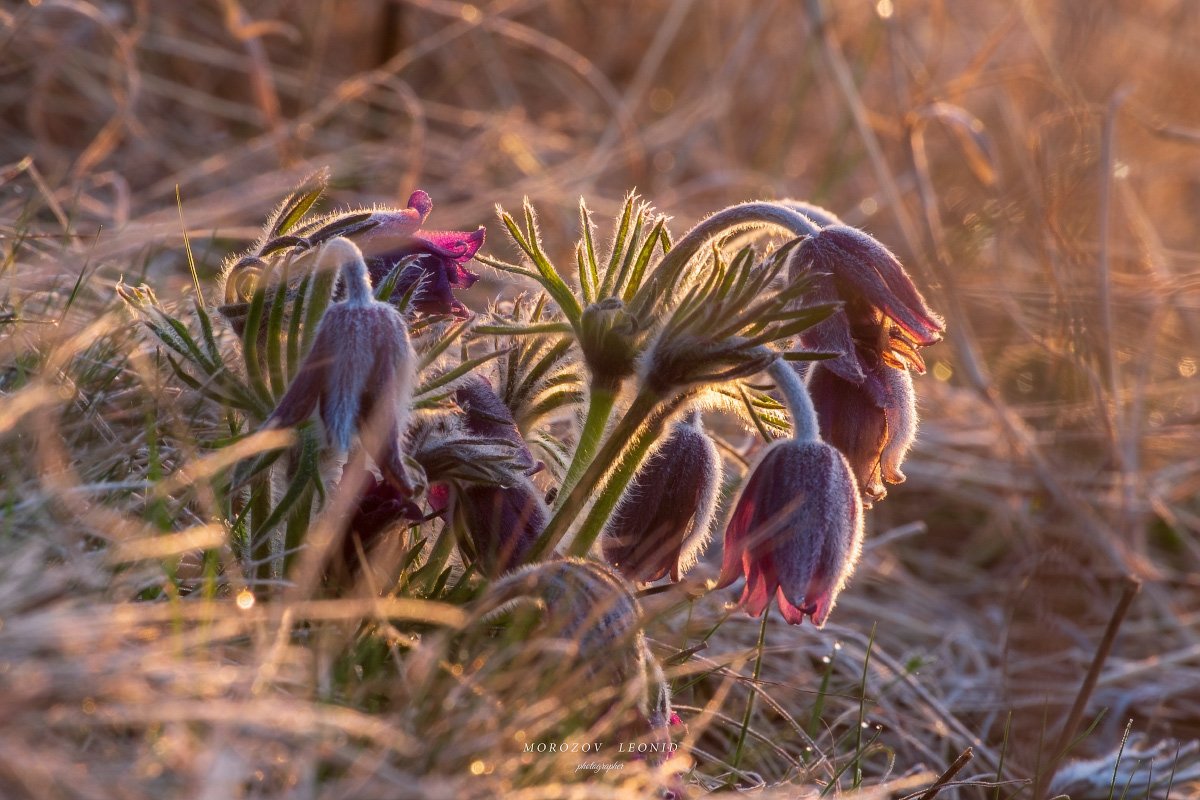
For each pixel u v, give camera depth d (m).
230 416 0.92
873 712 1.01
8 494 0.88
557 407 0.94
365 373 0.87
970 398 1.28
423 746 0.85
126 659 0.83
